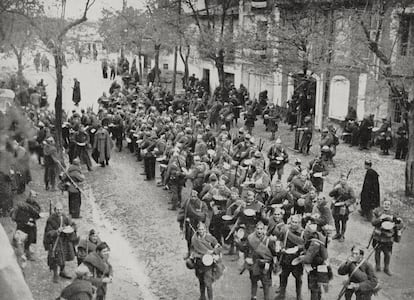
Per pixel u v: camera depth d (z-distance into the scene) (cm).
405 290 1234
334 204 1519
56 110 2161
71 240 1216
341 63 2494
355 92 3052
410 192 1975
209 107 3403
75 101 3653
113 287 1255
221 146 2017
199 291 1253
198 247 1147
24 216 1230
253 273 1133
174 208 1827
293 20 2889
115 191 2041
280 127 3188
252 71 3628
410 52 2394
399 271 1344
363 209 1756
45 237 1202
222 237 1473
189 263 1158
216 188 1459
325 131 2359
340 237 1550
